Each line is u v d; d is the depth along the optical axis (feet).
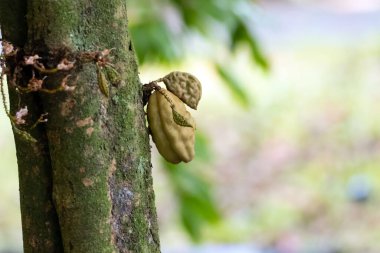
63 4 3.84
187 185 6.31
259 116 16.93
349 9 22.20
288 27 21.43
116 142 3.95
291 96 17.62
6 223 13.30
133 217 4.00
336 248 12.28
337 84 17.90
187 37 6.45
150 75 11.73
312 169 14.82
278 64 19.33
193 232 6.39
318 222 13.15
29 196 4.01
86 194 3.92
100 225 3.93
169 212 13.25
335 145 15.47
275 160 15.37
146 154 4.04
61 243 4.03
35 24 3.85
